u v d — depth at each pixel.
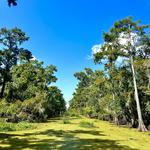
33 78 60.91
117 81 46.47
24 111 46.56
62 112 107.44
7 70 44.84
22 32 45.69
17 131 28.44
